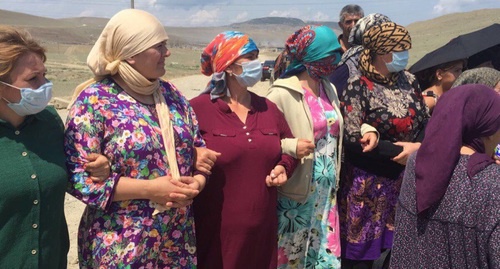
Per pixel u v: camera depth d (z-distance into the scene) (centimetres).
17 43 206
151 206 247
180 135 261
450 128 203
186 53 10181
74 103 243
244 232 289
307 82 336
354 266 364
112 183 237
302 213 331
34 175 213
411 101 346
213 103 299
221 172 288
